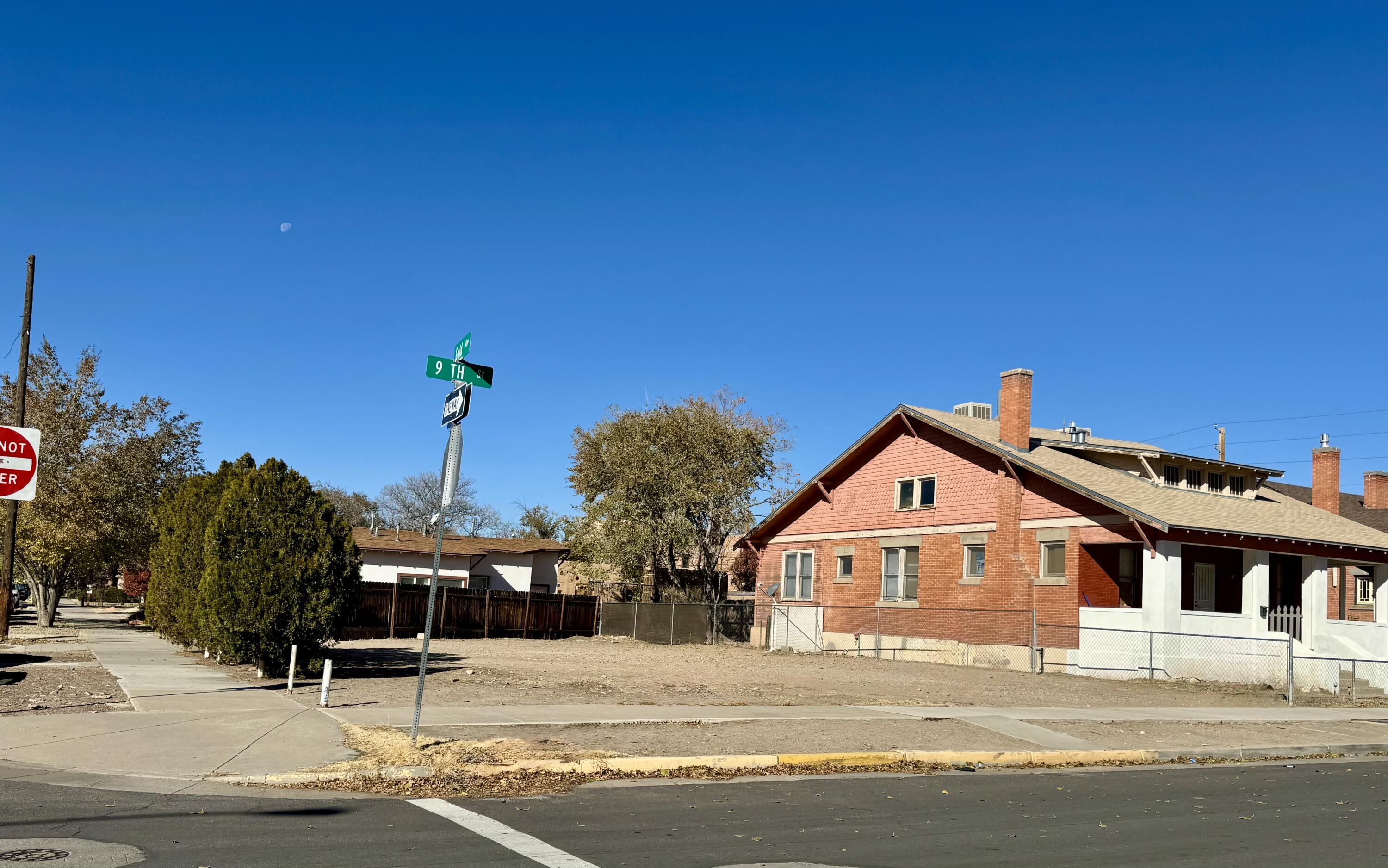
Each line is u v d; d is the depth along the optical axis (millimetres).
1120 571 28734
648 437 43969
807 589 38312
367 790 9914
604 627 42031
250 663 20547
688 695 18109
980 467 31312
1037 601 28844
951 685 22453
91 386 40250
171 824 8273
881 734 14062
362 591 35031
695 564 48781
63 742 11555
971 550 31500
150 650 24484
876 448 35781
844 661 29797
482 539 56219
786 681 22312
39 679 17344
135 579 69000
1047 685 23297
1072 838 8922
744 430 45750
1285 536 27250
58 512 37594
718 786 10828
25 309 28781
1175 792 11617
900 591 33812
